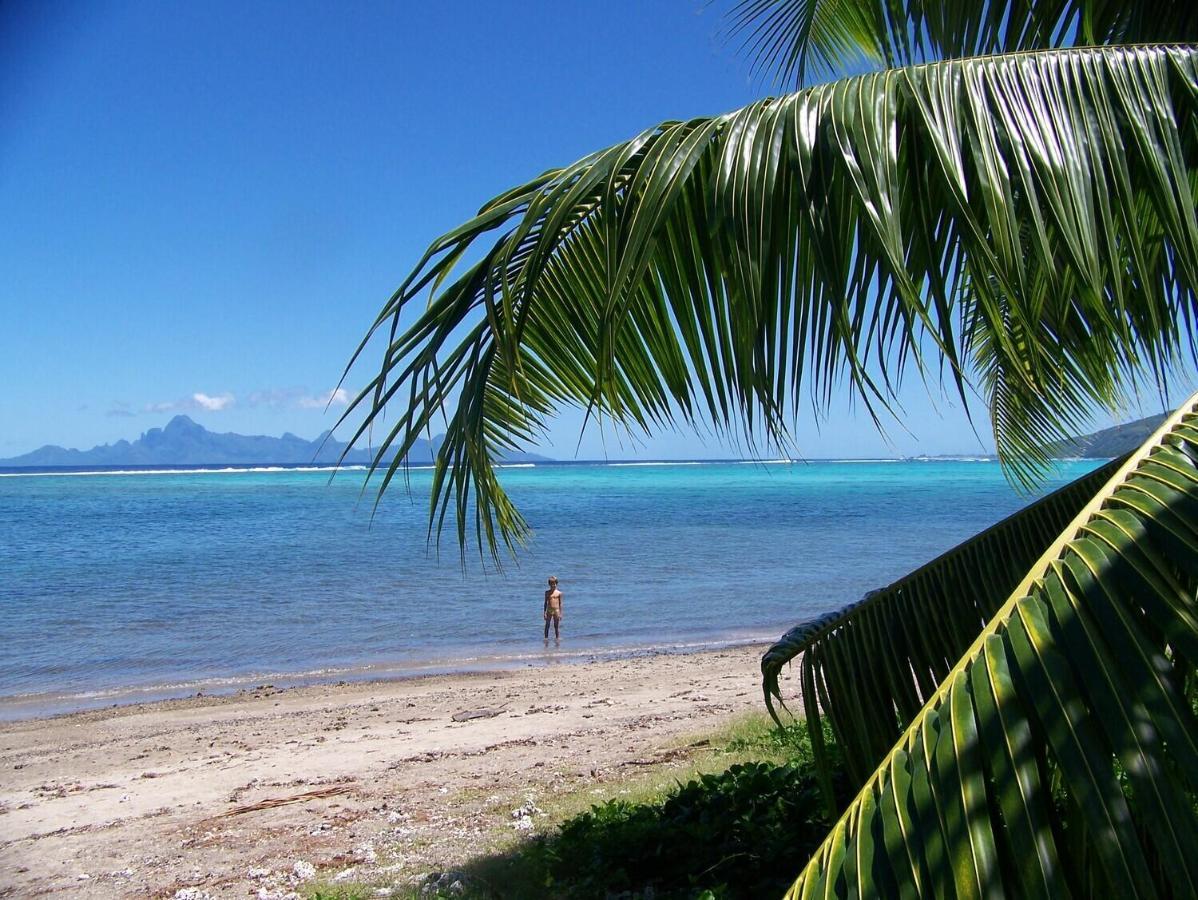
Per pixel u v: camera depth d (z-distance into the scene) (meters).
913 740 1.92
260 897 6.54
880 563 38.28
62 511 80.62
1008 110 2.33
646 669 17.17
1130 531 1.97
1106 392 4.85
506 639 22.38
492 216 2.58
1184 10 4.14
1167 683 1.75
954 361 2.20
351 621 25.12
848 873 1.81
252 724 13.48
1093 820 1.63
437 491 3.62
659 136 2.62
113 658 20.39
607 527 59.38
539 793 8.81
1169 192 2.32
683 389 3.26
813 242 2.27
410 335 2.74
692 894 5.14
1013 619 1.93
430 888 6.17
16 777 10.90
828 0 5.84
